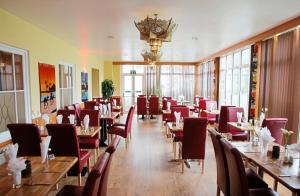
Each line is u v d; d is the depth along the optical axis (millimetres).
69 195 2178
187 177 3680
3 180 1996
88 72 8633
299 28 4023
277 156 2574
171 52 8250
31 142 3133
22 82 4207
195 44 6562
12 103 3926
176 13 3643
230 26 4508
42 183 1934
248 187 2227
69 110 4988
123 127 5598
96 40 5977
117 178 3643
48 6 3316
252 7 3377
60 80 6047
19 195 1729
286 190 3215
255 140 3217
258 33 5172
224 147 2432
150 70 11875
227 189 2521
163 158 4602
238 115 4969
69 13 3639
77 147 3094
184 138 3701
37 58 4648
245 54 6586
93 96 10188
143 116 9648
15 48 3936
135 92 12125
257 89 5512
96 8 3396
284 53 4441
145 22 3236
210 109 7188
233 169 2217
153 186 3367
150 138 6242
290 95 4258
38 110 4672
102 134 5531
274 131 3887
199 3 3191
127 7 3359
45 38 5008
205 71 10344
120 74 11719
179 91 11938
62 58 6082
